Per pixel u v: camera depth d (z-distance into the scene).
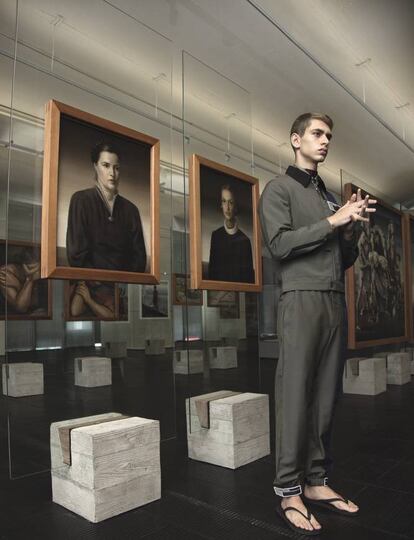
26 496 3.36
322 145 2.98
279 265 2.93
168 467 3.96
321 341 2.77
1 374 8.22
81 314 5.43
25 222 3.94
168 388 5.28
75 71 4.63
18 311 4.30
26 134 3.74
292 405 2.70
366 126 8.14
